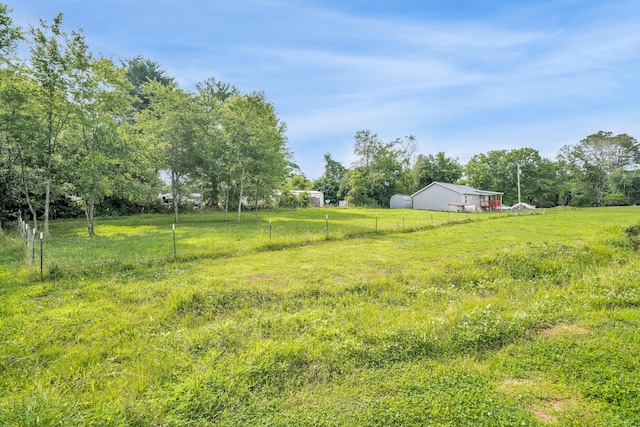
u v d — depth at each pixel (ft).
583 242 38.09
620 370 11.16
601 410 9.18
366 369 11.80
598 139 171.22
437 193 138.31
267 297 21.21
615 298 19.15
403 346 13.32
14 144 48.96
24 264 27.45
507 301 20.31
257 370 11.28
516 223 64.08
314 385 10.84
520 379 11.00
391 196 154.92
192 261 30.45
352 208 139.23
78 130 52.60
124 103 54.60
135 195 64.08
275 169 75.31
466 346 13.53
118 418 8.70
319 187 204.95
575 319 16.12
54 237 47.80
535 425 8.53
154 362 12.34
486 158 179.01
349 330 15.49
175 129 68.28
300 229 56.85
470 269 27.84
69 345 14.14
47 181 50.03
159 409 9.23
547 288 24.04
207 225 65.62
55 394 9.84
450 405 9.48
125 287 22.12
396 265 29.68
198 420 8.89
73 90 48.70
